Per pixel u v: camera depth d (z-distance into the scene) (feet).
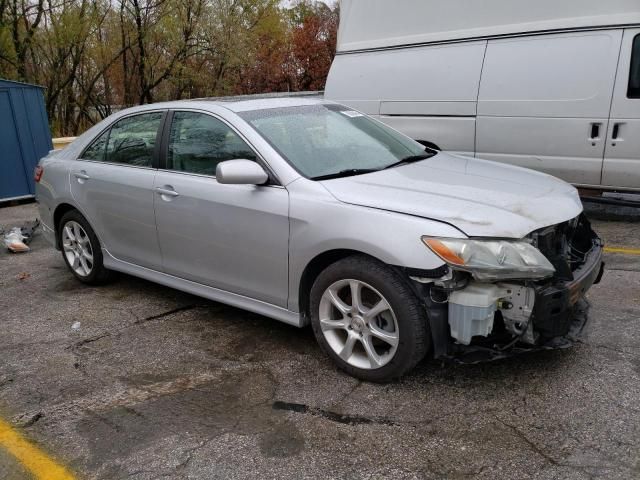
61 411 10.33
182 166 13.50
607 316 12.96
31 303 15.87
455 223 9.54
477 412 9.59
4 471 8.82
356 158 12.55
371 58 25.52
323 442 9.05
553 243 10.46
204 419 9.86
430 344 10.09
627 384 10.12
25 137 31.32
